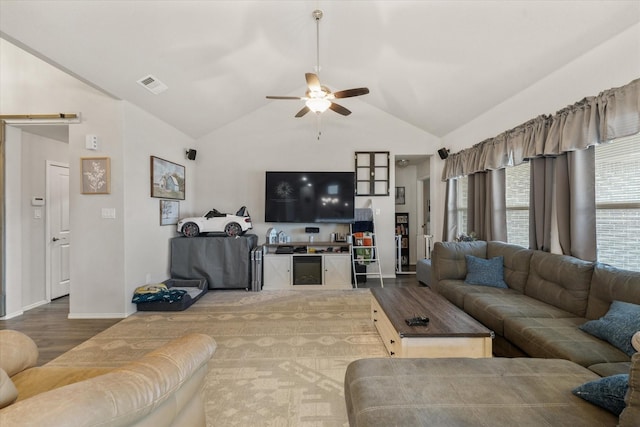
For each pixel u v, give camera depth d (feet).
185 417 4.39
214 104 15.38
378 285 17.17
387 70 13.75
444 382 4.62
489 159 13.09
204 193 18.37
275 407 6.42
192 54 11.06
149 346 9.41
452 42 10.39
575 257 8.87
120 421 2.87
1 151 11.97
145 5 8.42
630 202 8.17
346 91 10.14
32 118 11.90
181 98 13.58
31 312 12.67
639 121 7.22
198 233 16.35
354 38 11.94
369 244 17.66
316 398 6.73
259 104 17.84
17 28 7.89
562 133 9.19
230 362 8.32
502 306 8.70
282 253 16.88
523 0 7.93
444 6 8.95
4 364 4.65
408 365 5.15
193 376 4.55
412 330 6.94
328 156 18.63
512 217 12.85
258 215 18.44
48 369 5.03
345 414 6.22
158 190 14.30
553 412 3.94
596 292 7.53
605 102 7.99
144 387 3.21
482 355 6.88
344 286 16.52
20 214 12.64
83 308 12.00
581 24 8.04
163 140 14.96
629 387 3.44
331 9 10.43
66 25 8.22
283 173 17.60
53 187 14.47
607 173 8.72
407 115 17.78
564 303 8.30
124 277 12.07
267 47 12.28
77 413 2.55
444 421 3.77
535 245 10.82
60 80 12.09
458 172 16.07
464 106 14.33
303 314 12.27
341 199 17.65
